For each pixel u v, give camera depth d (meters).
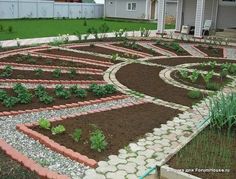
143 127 5.63
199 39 18.56
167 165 4.16
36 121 5.63
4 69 8.90
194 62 11.77
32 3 29.34
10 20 26.83
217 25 21.53
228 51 14.62
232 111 5.20
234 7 20.78
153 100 7.20
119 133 5.29
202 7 18.72
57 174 4.03
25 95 6.50
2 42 14.62
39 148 4.70
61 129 5.07
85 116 5.96
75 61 10.77
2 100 6.41
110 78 8.88
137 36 18.70
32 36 17.41
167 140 5.20
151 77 9.21
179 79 9.07
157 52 13.62
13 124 5.50
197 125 5.86
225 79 9.30
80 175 4.09
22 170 4.03
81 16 34.00
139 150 4.81
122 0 34.88
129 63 11.04
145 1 33.69
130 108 6.59
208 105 6.98
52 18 31.17
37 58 10.90
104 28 17.70
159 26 20.17
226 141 4.90
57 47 13.20
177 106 6.88
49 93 7.09
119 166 4.35
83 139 4.95
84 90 7.16
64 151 4.54
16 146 4.74
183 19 22.00
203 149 4.62
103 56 11.98
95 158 4.48
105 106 6.66
